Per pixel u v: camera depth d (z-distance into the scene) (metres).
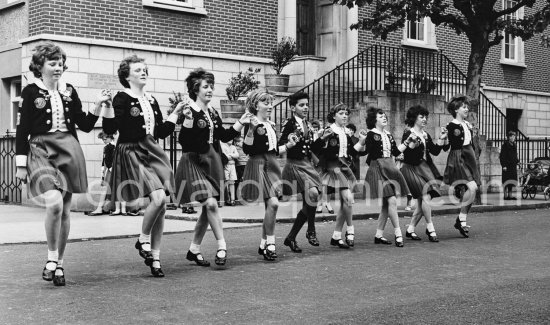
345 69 19.05
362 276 7.74
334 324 5.68
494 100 25.55
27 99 6.97
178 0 17.09
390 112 17.47
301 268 8.21
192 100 8.26
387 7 16.53
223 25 17.83
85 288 6.97
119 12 15.89
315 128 11.74
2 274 7.68
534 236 11.30
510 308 6.24
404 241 10.66
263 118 8.87
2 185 17.17
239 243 10.19
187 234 11.20
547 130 27.41
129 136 7.49
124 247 9.76
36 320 5.71
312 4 20.89
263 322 5.72
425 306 6.31
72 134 7.15
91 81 15.37
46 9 14.94
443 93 20.47
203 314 5.96
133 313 5.96
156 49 16.41
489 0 16.34
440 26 23.05
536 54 27.09
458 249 9.84
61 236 7.14
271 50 18.84
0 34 16.86
